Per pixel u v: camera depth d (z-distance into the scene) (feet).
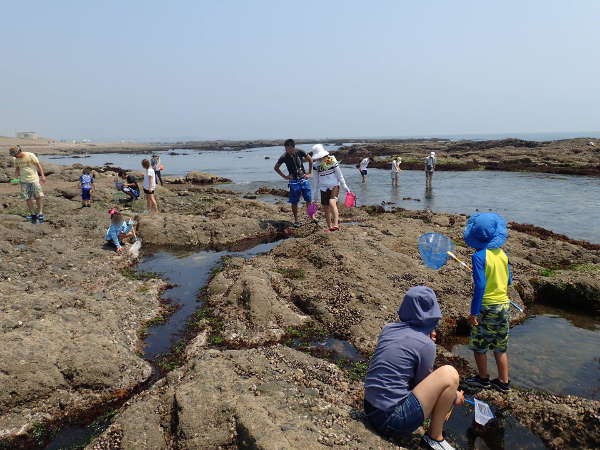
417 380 12.11
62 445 13.80
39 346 16.58
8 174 73.31
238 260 30.32
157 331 21.11
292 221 42.37
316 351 18.94
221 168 137.18
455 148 162.61
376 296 22.59
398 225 38.32
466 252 30.09
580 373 17.22
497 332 15.53
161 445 12.79
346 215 46.24
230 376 15.10
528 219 47.78
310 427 12.43
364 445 11.78
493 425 14.25
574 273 25.59
